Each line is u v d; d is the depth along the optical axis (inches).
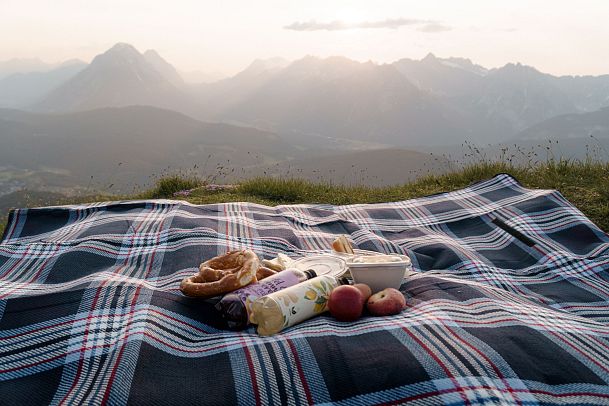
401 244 57.6
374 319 36.4
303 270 43.9
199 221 58.3
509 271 50.2
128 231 55.1
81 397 29.6
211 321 38.4
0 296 39.1
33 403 30.3
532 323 35.6
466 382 28.7
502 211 62.1
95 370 31.9
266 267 44.1
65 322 35.5
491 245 57.1
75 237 54.4
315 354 31.4
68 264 46.4
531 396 28.3
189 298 39.8
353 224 64.2
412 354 30.9
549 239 55.2
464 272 49.3
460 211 65.6
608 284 46.8
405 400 28.5
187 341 35.1
